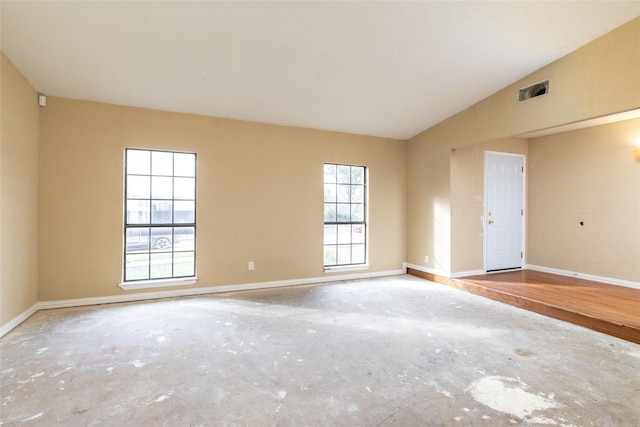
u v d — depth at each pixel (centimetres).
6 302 319
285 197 513
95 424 190
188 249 459
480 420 195
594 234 507
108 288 416
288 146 516
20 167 342
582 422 193
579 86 354
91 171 408
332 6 275
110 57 328
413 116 507
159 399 215
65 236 397
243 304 418
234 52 330
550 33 328
